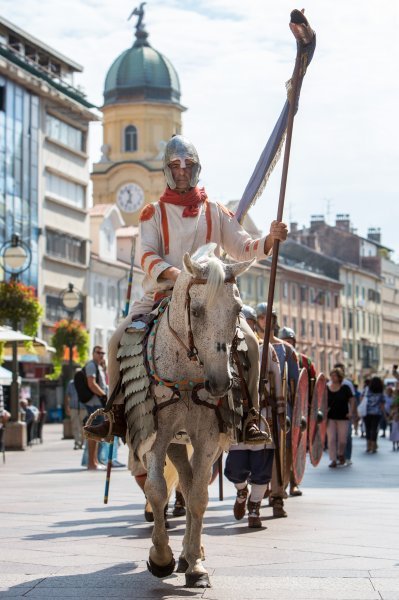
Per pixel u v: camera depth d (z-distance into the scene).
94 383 26.08
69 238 90.25
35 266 83.19
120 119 120.12
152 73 120.56
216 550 11.69
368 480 22.67
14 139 80.38
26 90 82.38
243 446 14.14
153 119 119.81
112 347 10.29
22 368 79.69
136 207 117.81
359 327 166.38
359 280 166.75
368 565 10.59
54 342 63.75
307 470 26.52
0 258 76.06
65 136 90.44
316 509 16.14
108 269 97.50
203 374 9.45
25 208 81.88
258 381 10.65
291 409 16.47
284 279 133.38
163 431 9.55
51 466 28.36
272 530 13.54
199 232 10.59
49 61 89.56
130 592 9.34
